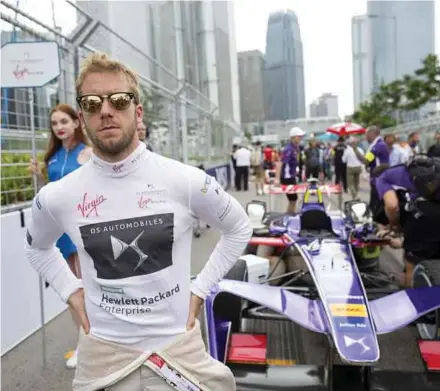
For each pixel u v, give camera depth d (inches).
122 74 71.7
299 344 171.8
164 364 70.9
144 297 70.3
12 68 161.9
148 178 71.3
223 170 768.9
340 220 212.4
